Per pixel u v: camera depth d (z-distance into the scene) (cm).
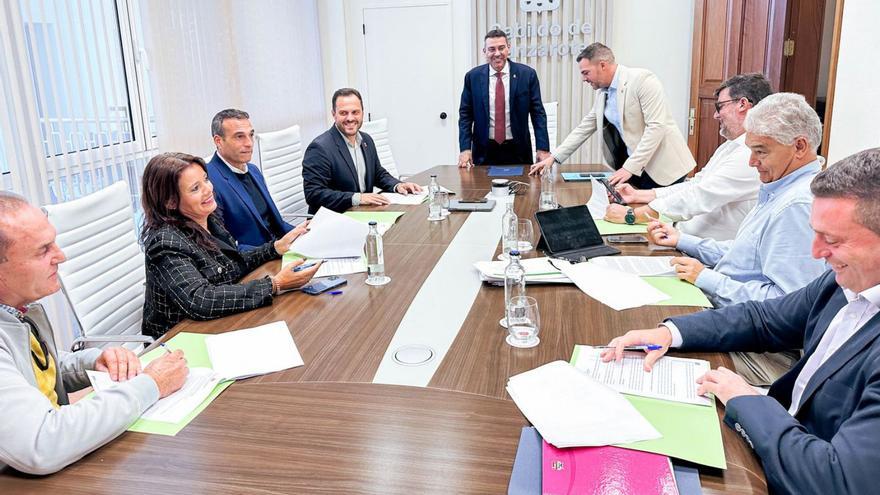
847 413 113
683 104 538
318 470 111
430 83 588
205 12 419
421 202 333
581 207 238
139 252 248
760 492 102
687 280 198
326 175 359
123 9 356
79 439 115
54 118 306
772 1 406
